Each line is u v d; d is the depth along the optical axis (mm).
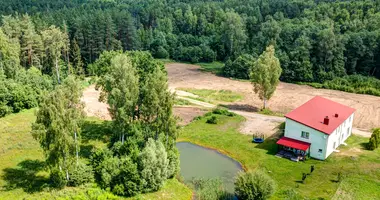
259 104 75250
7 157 43531
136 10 157375
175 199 38031
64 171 37000
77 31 102375
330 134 47438
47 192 36000
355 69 95125
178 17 140500
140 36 129875
